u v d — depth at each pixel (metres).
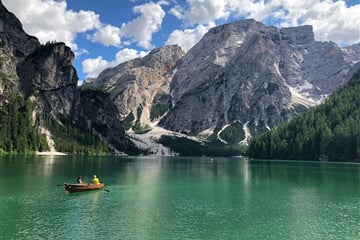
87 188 78.44
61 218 52.47
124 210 58.81
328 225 50.72
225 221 52.38
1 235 43.66
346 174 127.88
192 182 99.12
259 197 73.31
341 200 70.44
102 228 47.53
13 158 193.38
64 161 185.00
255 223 51.47
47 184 85.75
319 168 161.88
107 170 137.00
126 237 43.97
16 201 64.25
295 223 51.75
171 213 57.03
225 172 137.25
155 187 87.38
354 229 48.78
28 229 46.31
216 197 72.88
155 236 44.59
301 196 75.06
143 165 183.75
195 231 47.00
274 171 143.25
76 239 42.75
